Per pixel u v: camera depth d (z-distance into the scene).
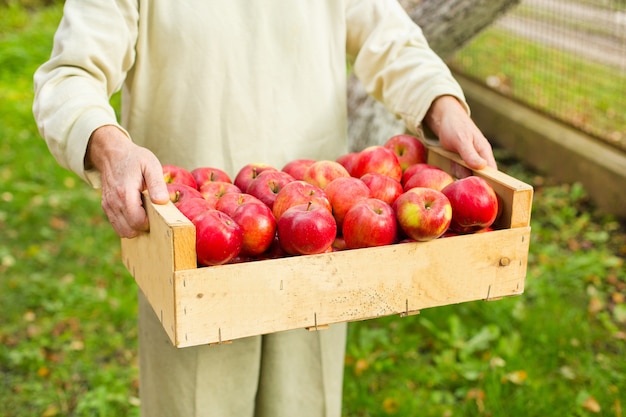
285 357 2.23
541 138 6.03
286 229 1.58
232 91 2.00
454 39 3.72
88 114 1.69
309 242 1.55
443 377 3.46
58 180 5.81
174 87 1.98
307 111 2.12
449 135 1.96
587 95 6.51
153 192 1.52
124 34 1.86
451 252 1.66
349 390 3.37
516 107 6.47
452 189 1.70
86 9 1.83
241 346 2.13
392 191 1.79
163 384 2.15
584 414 3.19
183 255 1.42
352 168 1.98
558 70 7.03
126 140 1.64
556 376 3.48
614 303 4.21
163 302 1.51
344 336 2.35
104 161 1.62
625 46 6.14
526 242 1.72
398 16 2.22
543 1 6.57
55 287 4.35
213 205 1.73
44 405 3.41
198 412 2.14
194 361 2.09
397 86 2.12
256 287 1.49
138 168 1.57
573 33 6.47
